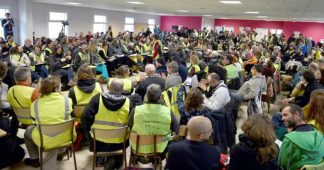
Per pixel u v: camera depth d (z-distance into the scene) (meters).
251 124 1.88
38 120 2.92
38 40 9.62
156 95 2.82
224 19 25.75
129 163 3.14
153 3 12.34
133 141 2.86
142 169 2.77
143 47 11.27
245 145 1.87
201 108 2.97
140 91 4.01
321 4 8.78
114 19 19.83
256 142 1.83
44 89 2.97
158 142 2.87
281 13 14.46
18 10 13.37
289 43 13.63
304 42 13.03
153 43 11.06
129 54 9.79
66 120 3.02
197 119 2.07
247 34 19.16
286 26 23.34
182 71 5.37
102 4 14.60
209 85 3.67
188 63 8.04
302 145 2.08
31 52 7.96
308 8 10.60
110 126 2.95
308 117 2.51
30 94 3.34
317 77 4.23
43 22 14.98
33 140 3.01
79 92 3.44
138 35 13.98
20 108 3.35
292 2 8.70
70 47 9.28
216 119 3.14
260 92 4.58
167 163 2.04
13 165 3.31
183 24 25.41
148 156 2.87
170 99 3.65
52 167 3.33
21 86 3.37
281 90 7.66
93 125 2.97
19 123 3.62
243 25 25.16
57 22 15.76
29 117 3.38
